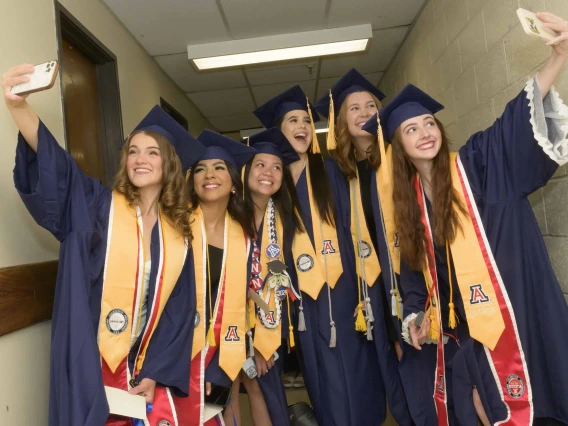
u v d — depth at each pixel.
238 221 2.11
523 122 1.55
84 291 1.45
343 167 2.40
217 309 1.96
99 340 1.53
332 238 2.29
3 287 1.51
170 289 1.68
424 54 3.58
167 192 1.71
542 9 1.79
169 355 1.64
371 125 2.01
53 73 1.30
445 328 1.90
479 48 2.47
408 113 1.80
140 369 1.62
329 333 2.22
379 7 3.50
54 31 2.22
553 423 1.62
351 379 2.21
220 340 1.94
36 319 1.70
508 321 1.61
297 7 3.37
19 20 1.89
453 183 1.74
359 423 2.19
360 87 2.48
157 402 1.63
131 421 1.59
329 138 2.37
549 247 1.91
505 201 1.63
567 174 1.72
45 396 1.78
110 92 3.09
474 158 1.73
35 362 1.72
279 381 2.23
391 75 4.88
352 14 3.57
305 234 2.27
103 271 1.57
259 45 3.79
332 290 2.27
